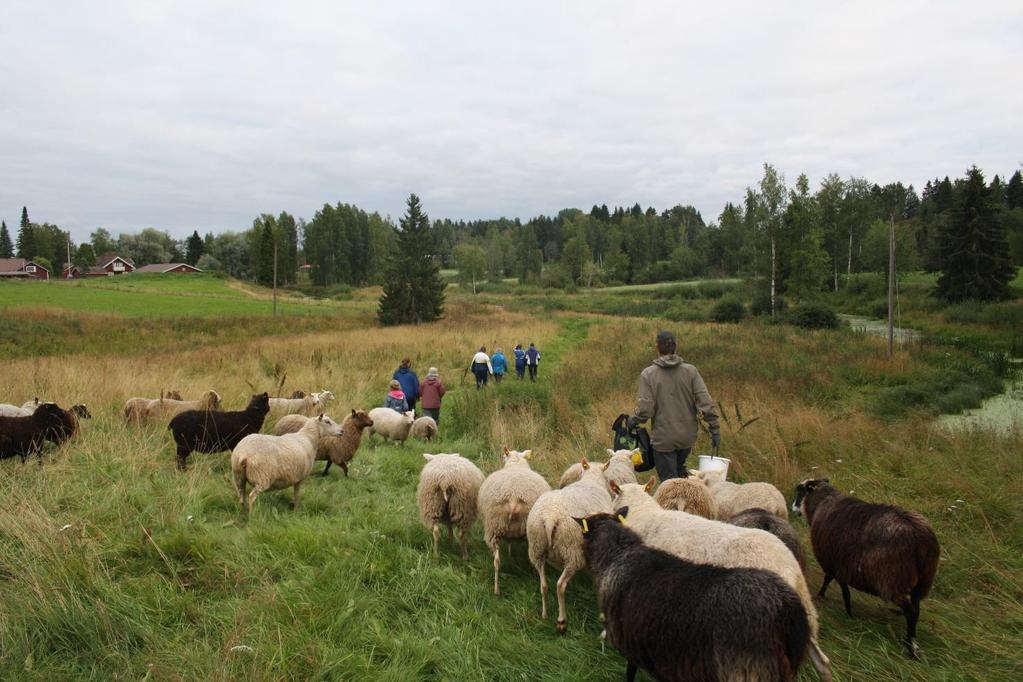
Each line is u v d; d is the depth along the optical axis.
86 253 135.25
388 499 7.68
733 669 3.14
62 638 4.09
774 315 43.25
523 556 6.20
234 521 6.41
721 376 16.50
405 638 4.40
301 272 133.38
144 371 14.88
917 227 74.88
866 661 4.31
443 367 21.47
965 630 4.72
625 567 3.88
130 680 3.73
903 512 4.73
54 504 6.14
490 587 5.45
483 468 9.38
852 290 58.56
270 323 41.94
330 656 4.10
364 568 5.39
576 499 5.29
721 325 40.34
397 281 48.47
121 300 54.84
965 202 45.50
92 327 34.47
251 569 5.21
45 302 49.25
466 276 100.88
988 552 5.84
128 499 6.56
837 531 5.03
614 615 3.86
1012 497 6.91
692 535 4.38
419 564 5.54
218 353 20.94
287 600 4.72
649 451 7.14
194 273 100.19
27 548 5.01
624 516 4.54
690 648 3.30
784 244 49.88
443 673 4.14
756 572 3.32
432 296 48.91
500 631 4.68
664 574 3.62
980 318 35.81
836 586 5.70
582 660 4.34
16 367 14.21
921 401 14.41
